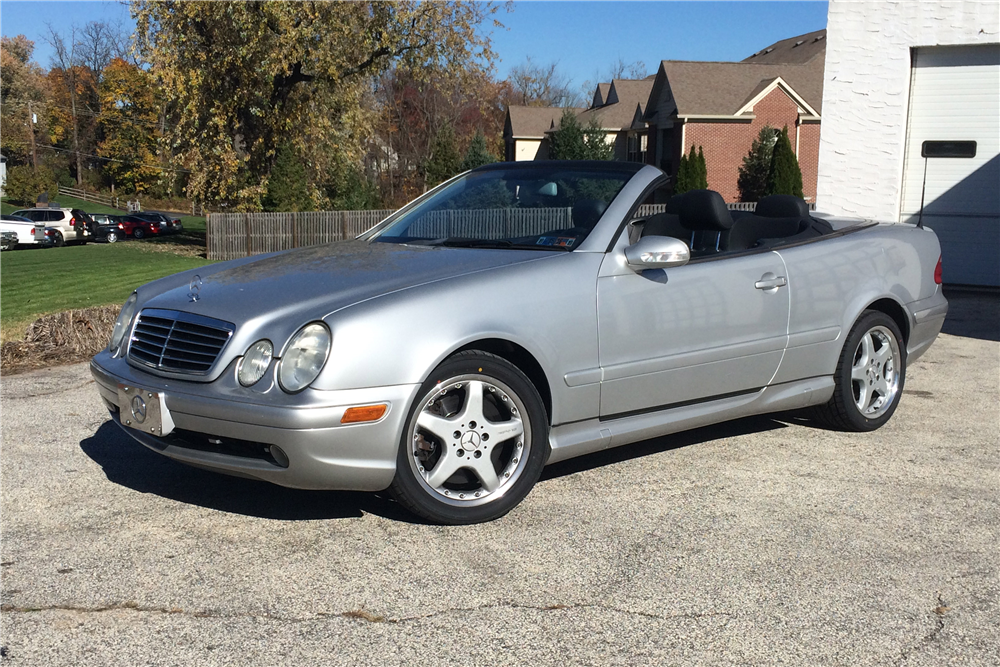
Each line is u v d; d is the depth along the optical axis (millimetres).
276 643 2625
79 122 85188
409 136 64688
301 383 3174
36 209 38656
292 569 3131
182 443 3469
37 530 3498
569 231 4004
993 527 3562
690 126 36750
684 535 3449
